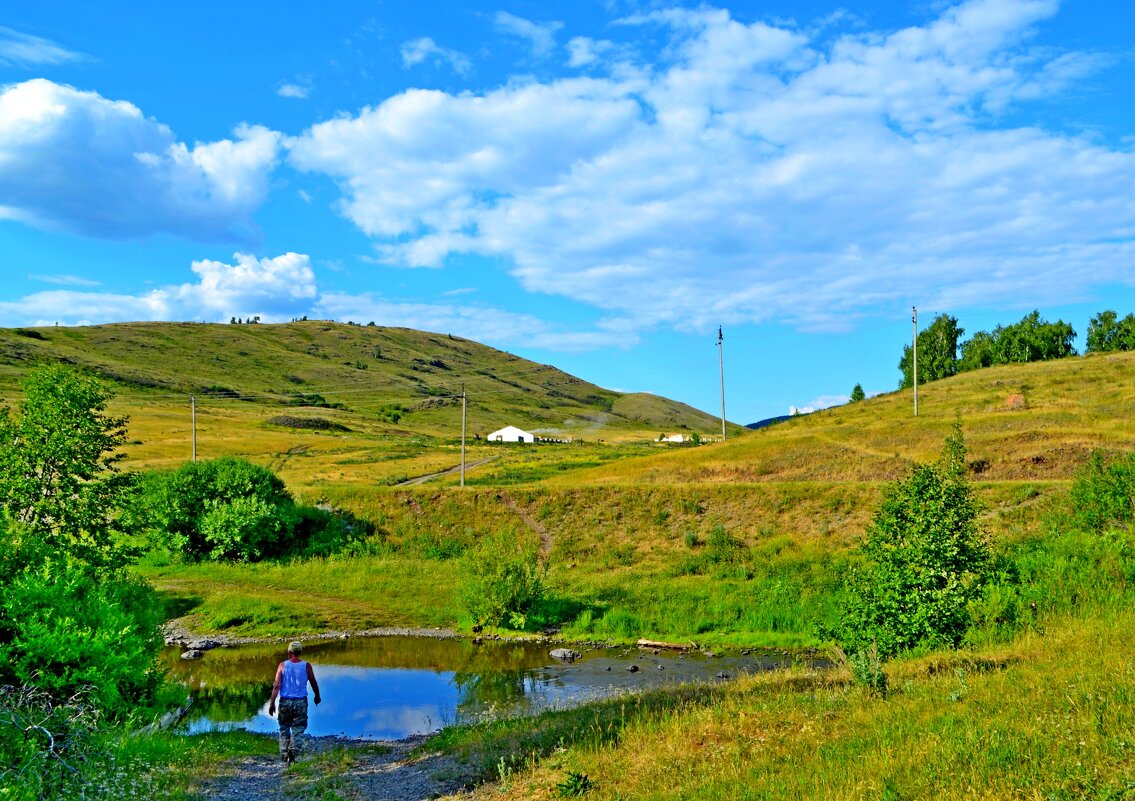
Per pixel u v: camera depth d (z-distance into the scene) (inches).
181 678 941.2
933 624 681.0
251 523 1670.8
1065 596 766.5
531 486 2075.5
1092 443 1980.8
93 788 341.4
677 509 1873.8
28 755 320.2
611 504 1939.0
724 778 346.6
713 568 1523.1
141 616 652.7
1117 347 4453.7
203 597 1381.6
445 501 2010.3
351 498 2025.1
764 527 1716.3
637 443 6796.3
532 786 401.1
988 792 269.6
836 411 3280.0
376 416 7760.8
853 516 1696.6
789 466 2306.8
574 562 1696.6
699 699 585.3
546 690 870.4
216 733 658.2
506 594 1231.5
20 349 6914.4
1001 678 453.7
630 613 1261.1
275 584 1526.8
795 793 307.9
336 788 448.1
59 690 431.8
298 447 4564.5
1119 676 391.5
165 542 1691.7
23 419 729.6
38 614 452.8
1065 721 330.6
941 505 701.3
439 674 964.0
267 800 430.6
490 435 7140.8
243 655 1079.6
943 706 410.9
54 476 738.2
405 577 1565.0
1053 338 4434.1
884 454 2251.5
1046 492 1528.1
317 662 1035.9
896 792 287.3
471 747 532.1
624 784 375.2
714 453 2591.0
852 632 729.6
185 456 3786.9
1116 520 1060.5
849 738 381.7
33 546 557.3
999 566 796.6
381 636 1198.9
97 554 725.9
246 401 7357.3
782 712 468.8
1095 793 257.8
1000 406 2694.4
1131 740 290.5
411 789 439.2
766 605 1239.5
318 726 737.0
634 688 849.5
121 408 5590.6
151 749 469.7
